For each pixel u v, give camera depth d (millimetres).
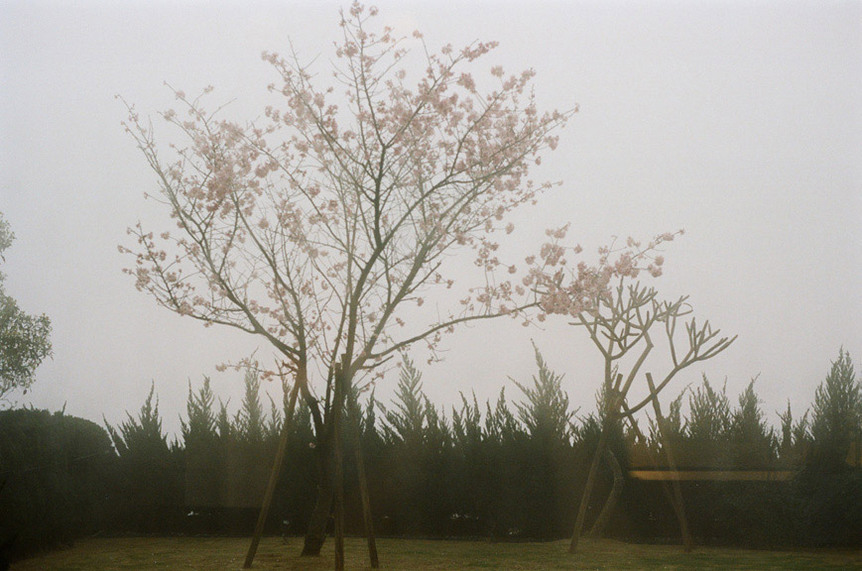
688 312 7273
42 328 10141
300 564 6145
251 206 7109
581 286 6570
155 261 6918
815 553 7035
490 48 6715
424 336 6812
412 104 6848
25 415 7336
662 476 7781
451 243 6875
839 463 7645
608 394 7172
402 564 6094
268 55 6832
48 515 7094
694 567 5918
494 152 6781
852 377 7727
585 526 8398
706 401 8242
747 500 7812
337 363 6188
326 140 6879
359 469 6043
